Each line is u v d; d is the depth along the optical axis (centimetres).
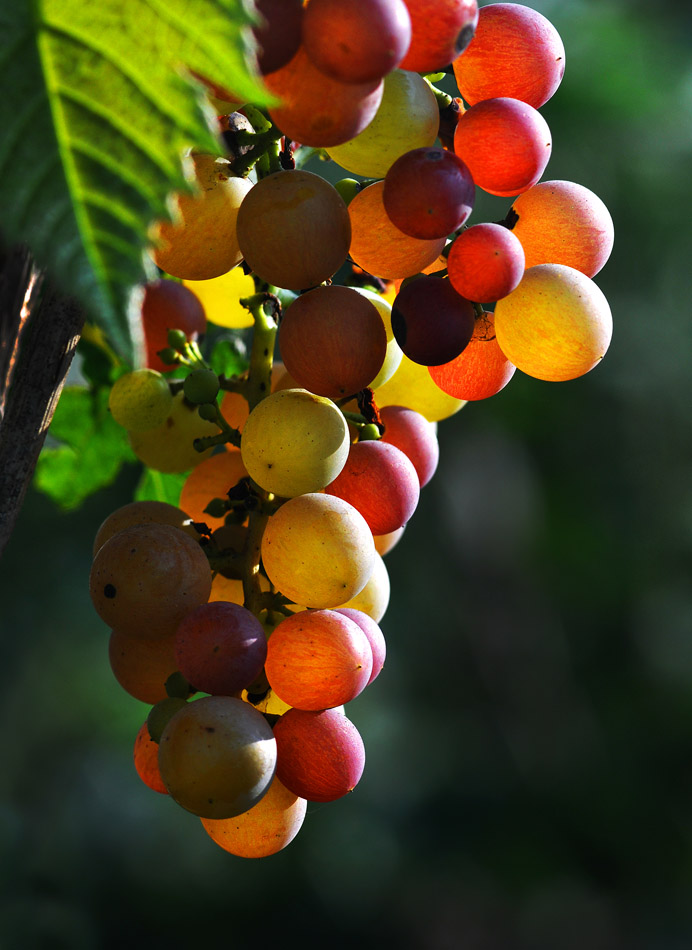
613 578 333
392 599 348
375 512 70
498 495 344
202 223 69
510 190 69
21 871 316
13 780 328
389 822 335
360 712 347
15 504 69
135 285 62
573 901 316
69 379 80
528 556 344
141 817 339
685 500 328
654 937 303
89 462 80
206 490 72
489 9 70
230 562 70
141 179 62
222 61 62
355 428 71
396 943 315
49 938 304
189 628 68
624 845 316
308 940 320
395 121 69
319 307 68
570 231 70
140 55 62
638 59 270
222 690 68
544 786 334
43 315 69
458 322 69
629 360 310
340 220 68
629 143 273
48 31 62
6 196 62
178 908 321
